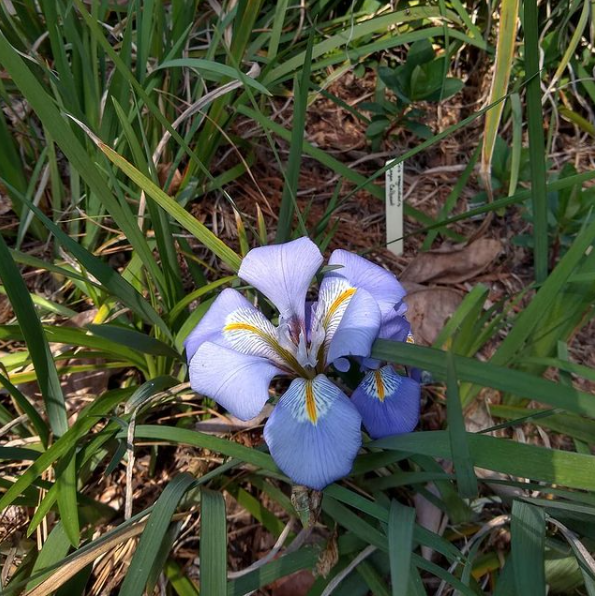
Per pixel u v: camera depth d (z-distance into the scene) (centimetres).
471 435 17
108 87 27
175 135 23
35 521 19
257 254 20
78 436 20
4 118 29
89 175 19
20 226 28
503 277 33
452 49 36
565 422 23
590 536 19
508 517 22
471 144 38
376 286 21
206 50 35
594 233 21
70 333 22
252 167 35
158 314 24
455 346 26
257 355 20
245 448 20
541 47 37
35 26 30
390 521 17
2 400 25
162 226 24
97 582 21
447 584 21
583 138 39
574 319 25
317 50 33
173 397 25
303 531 22
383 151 37
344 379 22
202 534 17
